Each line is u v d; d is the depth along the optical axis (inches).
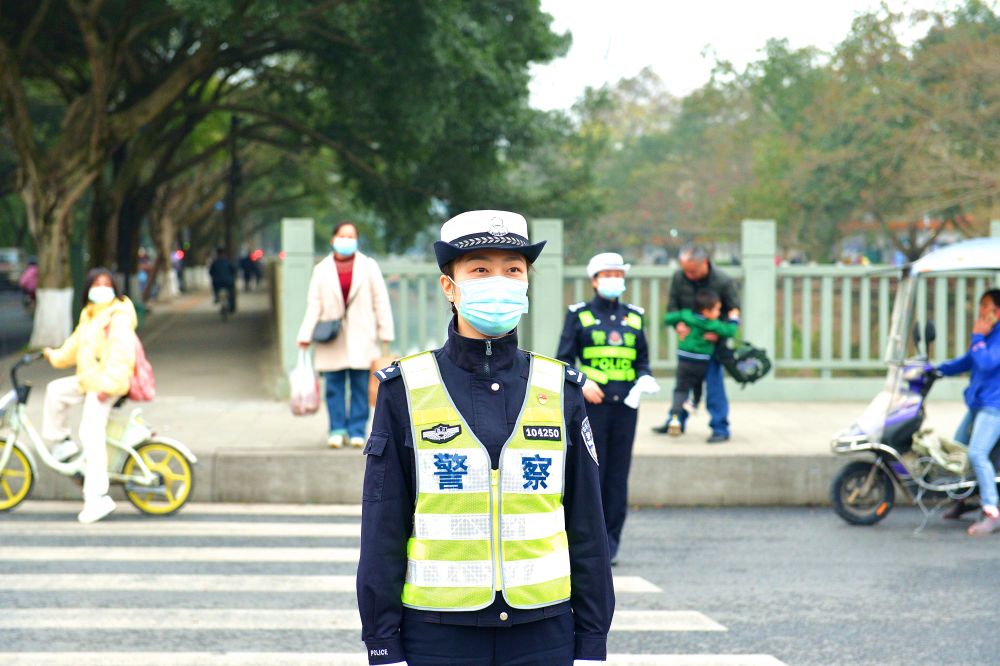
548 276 516.1
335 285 376.8
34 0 964.0
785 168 1989.4
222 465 374.9
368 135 1165.7
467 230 114.9
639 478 376.8
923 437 333.4
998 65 1253.1
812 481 378.6
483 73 979.9
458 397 114.9
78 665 209.5
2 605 249.6
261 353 787.4
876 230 2017.7
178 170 1243.2
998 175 1238.9
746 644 224.4
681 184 3004.4
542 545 114.5
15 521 336.8
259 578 275.4
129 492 346.6
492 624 112.6
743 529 339.0
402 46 947.3
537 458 114.7
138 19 1024.9
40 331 829.8
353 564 290.2
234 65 1163.3
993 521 324.2
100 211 1026.7
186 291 2039.9
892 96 1416.1
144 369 337.4
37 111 1651.1
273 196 2682.1
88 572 279.1
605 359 282.5
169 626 235.3
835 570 286.2
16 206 2760.8
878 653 218.1
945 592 263.9
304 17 864.3
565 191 1457.9
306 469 374.9
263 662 212.1
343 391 388.2
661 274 524.1
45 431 337.7
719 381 401.7
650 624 238.8
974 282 537.3
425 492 113.9
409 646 114.0
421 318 515.2
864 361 522.9
